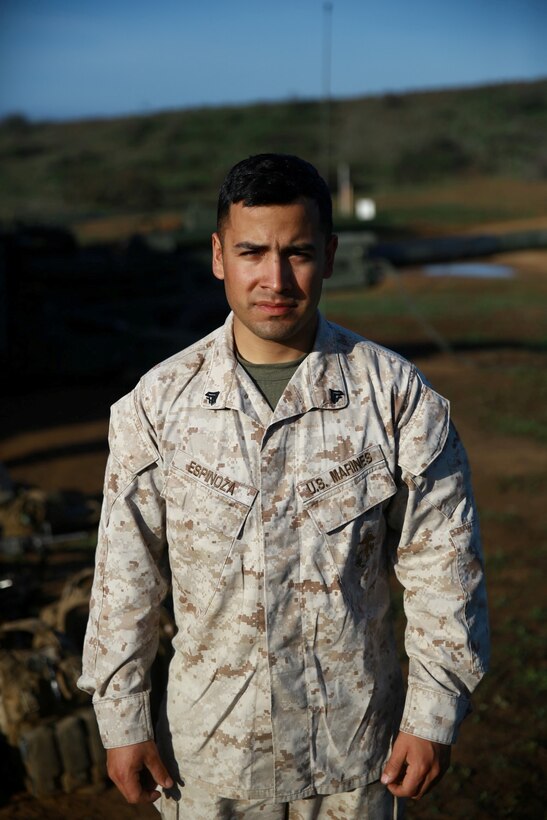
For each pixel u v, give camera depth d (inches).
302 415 69.8
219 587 69.4
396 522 72.6
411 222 1314.0
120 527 72.0
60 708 130.6
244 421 69.6
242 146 2266.2
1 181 1852.9
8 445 328.5
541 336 573.6
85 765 129.3
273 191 66.4
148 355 438.0
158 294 489.1
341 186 1635.1
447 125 2357.3
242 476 68.9
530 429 351.9
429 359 490.9
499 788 133.7
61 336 429.7
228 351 71.2
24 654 131.0
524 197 1582.2
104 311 468.1
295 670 69.8
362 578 70.9
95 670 73.2
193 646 71.8
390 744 74.3
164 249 519.8
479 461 311.7
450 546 71.0
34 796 128.6
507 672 165.5
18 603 168.1
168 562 76.2
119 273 472.7
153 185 1654.8
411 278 901.2
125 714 72.7
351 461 69.6
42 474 293.7
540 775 136.6
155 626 74.5
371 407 70.6
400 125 2358.5
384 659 73.7
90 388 418.0
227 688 70.6
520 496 275.0
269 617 68.9
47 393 410.3
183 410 70.6
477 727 149.2
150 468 71.3
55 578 200.7
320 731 70.8
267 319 68.3
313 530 69.1
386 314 662.5
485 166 1962.4
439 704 70.5
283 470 69.3
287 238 67.1
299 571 69.1
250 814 72.7
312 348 71.7
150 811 127.0
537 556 224.7
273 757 70.6
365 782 72.4
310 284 68.3
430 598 71.4
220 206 70.0
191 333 455.8
